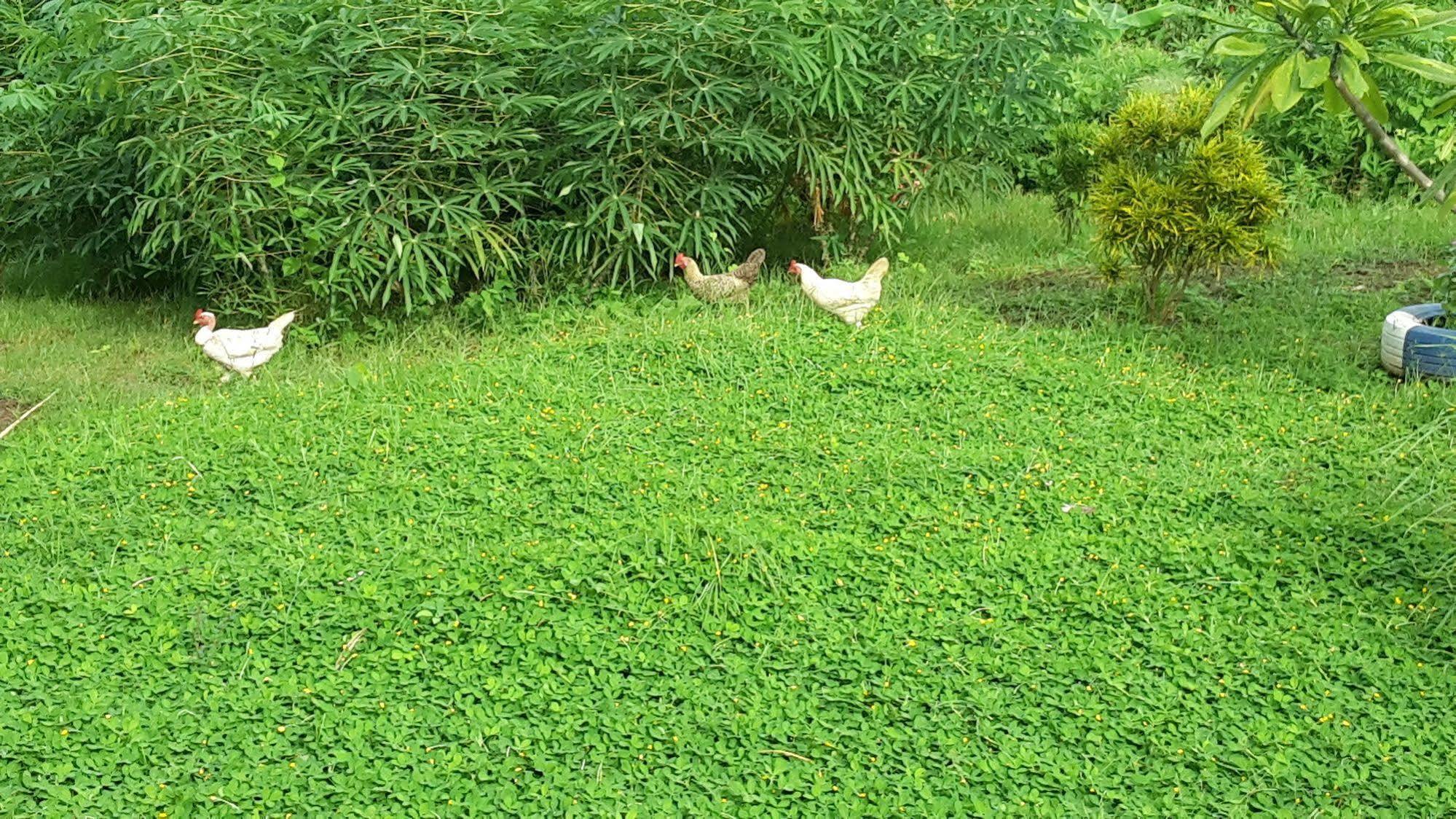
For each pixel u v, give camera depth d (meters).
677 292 8.21
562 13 7.90
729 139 7.90
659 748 4.14
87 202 8.59
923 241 9.91
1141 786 3.99
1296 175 10.99
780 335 7.36
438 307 8.17
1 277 9.70
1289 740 4.16
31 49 8.39
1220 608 4.84
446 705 4.36
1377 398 6.75
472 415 6.50
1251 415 6.55
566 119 7.89
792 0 7.93
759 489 5.75
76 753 4.12
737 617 4.79
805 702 4.36
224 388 7.12
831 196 8.91
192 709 4.34
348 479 5.86
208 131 7.36
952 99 8.43
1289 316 8.00
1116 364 7.19
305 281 7.66
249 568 5.07
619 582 4.93
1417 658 4.57
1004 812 3.89
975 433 6.36
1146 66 12.73
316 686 4.43
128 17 7.48
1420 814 3.86
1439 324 7.25
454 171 7.86
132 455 6.08
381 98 7.68
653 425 6.38
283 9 7.60
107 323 8.63
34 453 6.22
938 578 5.00
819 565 5.04
